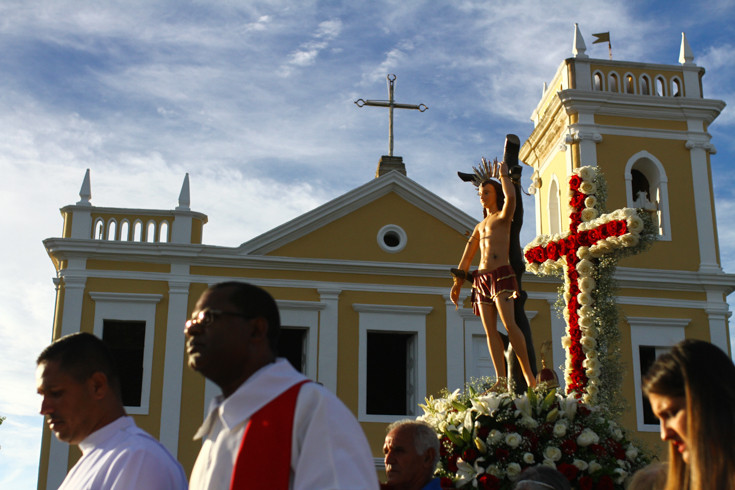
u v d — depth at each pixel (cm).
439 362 1998
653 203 2167
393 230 2081
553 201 2322
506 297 837
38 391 415
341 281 2027
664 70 2248
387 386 2016
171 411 1873
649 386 297
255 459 307
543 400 713
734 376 283
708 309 2091
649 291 2089
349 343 1986
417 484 558
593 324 882
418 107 2325
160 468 381
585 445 691
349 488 294
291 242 2039
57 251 1939
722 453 273
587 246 902
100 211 2005
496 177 902
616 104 2166
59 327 1895
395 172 2098
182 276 1964
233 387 337
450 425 711
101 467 383
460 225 2105
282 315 1981
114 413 415
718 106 2195
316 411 309
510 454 681
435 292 2047
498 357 854
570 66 2205
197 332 337
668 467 303
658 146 2178
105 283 1939
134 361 1925
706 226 2144
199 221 2036
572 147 2142
